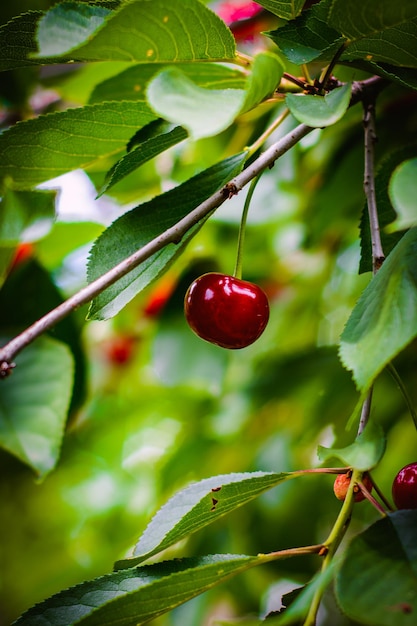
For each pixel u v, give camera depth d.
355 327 0.34
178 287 0.52
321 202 0.52
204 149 0.53
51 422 0.41
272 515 0.56
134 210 0.38
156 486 0.65
